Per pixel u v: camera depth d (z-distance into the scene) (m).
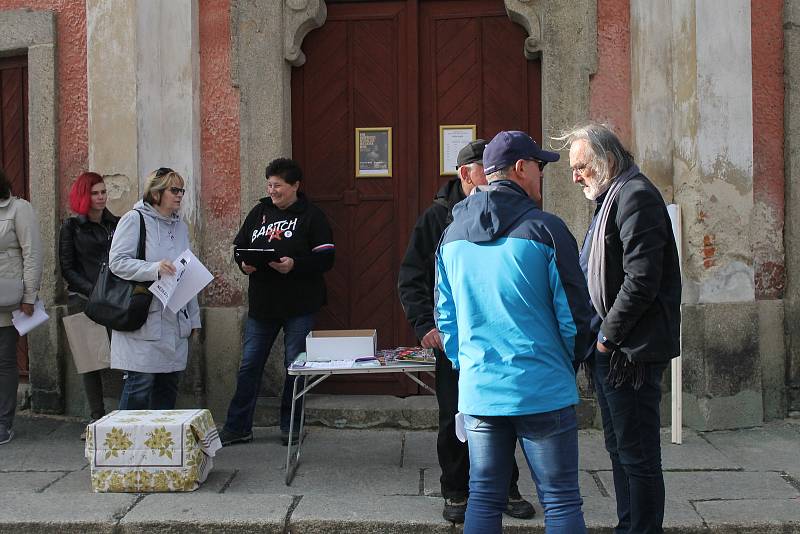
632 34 5.42
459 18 5.77
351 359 4.39
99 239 5.38
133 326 4.51
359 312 5.88
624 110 5.47
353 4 5.82
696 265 5.26
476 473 2.89
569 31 5.47
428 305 3.80
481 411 2.83
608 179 3.38
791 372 5.52
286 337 5.07
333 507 3.93
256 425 5.55
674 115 5.38
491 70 5.75
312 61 5.87
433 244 3.83
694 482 4.26
